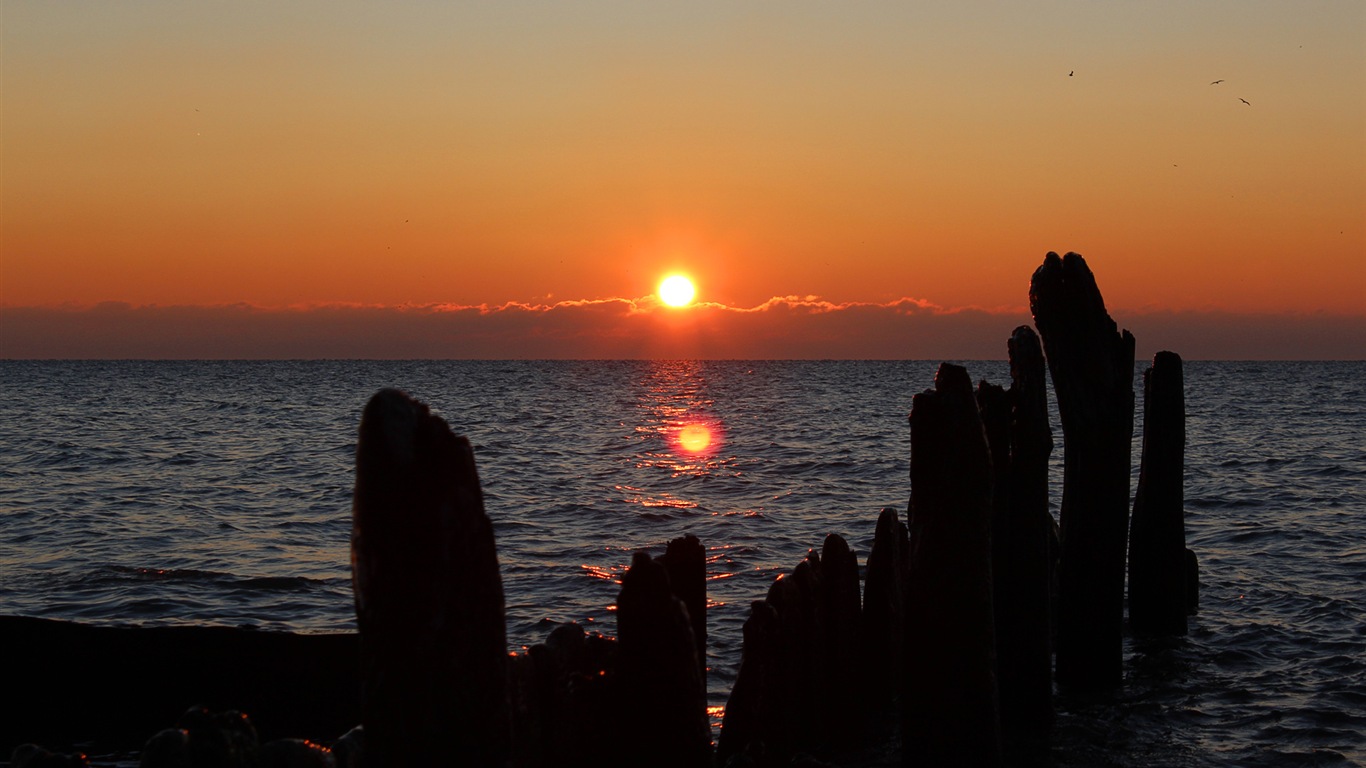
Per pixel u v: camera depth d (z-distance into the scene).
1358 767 11.05
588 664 8.39
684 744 7.43
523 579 19.66
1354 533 24.97
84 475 37.88
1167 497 15.73
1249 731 12.12
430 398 112.00
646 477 38.66
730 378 190.38
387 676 5.55
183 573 19.67
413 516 5.54
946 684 9.46
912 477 9.77
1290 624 16.61
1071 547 13.10
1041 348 11.77
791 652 9.96
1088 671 13.09
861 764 10.76
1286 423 67.81
